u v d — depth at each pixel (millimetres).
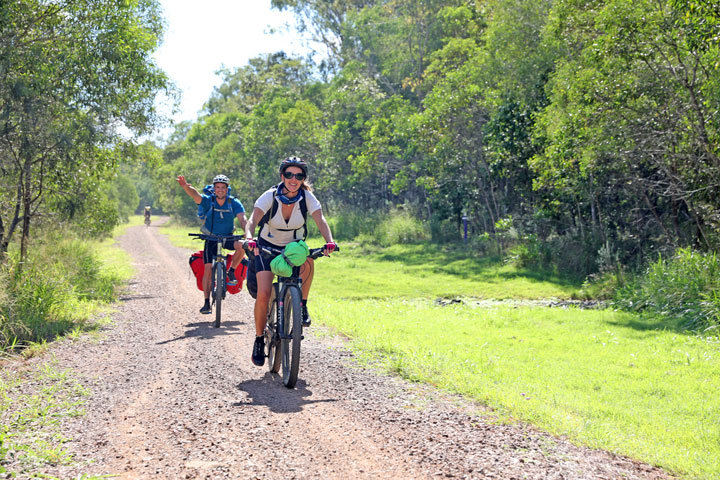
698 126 11852
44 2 10867
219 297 8055
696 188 12906
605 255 15164
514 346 7738
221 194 8273
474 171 23969
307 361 6113
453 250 23719
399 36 38344
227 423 4023
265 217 5098
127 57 11523
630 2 11820
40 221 14047
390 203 33000
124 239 32656
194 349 6617
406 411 4391
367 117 35875
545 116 15508
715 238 13008
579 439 3854
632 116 13148
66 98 11031
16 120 10070
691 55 11797
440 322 9547
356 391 4965
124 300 10969
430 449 3586
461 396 4891
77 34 11000
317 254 4934
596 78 12852
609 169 15148
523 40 19984
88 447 3555
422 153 27984
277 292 5273
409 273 17500
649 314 10383
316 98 43875
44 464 3264
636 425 4445
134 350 6559
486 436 3852
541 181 16281
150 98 12695
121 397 4656
